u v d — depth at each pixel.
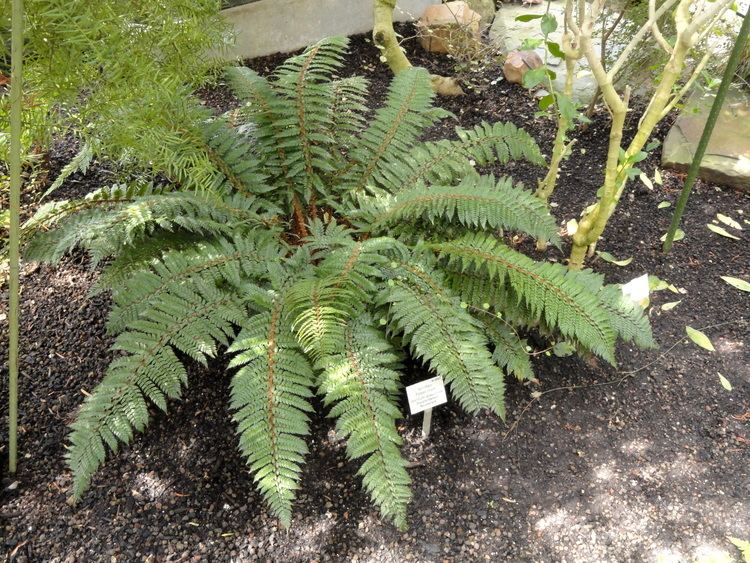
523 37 4.07
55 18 1.44
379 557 1.72
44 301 2.42
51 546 1.73
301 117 2.43
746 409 2.11
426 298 1.87
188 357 2.20
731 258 2.66
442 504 1.84
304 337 1.72
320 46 2.47
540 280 1.89
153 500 1.83
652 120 2.03
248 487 1.86
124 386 1.68
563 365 2.23
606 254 2.62
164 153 1.83
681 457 1.97
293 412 1.64
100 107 1.66
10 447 1.84
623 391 2.16
